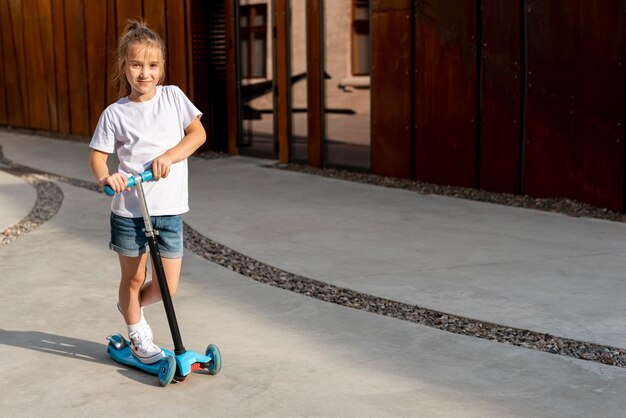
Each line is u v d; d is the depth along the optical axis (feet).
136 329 12.37
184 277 17.83
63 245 20.85
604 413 11.00
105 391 11.77
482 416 10.90
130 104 11.75
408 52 29.96
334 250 20.44
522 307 15.66
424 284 17.29
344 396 11.55
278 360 12.91
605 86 24.54
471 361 12.87
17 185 30.94
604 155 24.84
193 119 11.95
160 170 11.30
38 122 52.90
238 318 14.99
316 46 33.37
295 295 16.40
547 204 25.98
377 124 31.53
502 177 27.68
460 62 28.43
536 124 26.55
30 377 12.29
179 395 11.62
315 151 34.17
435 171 29.78
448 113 29.04
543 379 12.16
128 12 43.14
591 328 14.44
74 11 47.91
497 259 19.38
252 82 37.40
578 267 18.58
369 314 15.17
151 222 11.80
